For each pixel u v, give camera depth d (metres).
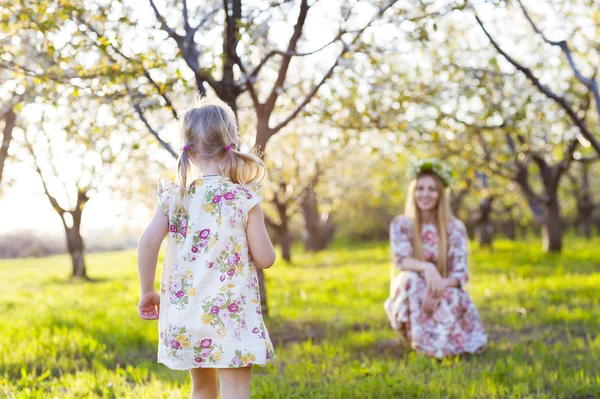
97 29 5.68
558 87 11.54
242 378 2.69
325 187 21.92
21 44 5.79
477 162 10.16
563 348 5.02
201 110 2.86
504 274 11.03
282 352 5.04
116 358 5.04
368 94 7.01
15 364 4.64
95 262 27.06
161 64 5.34
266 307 6.79
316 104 7.08
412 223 5.32
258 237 2.77
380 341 5.54
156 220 2.79
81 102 6.23
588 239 26.78
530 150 12.30
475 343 4.99
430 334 4.93
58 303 9.59
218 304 2.66
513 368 4.27
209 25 6.47
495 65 8.97
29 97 5.63
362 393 3.76
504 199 21.12
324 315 7.14
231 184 2.79
